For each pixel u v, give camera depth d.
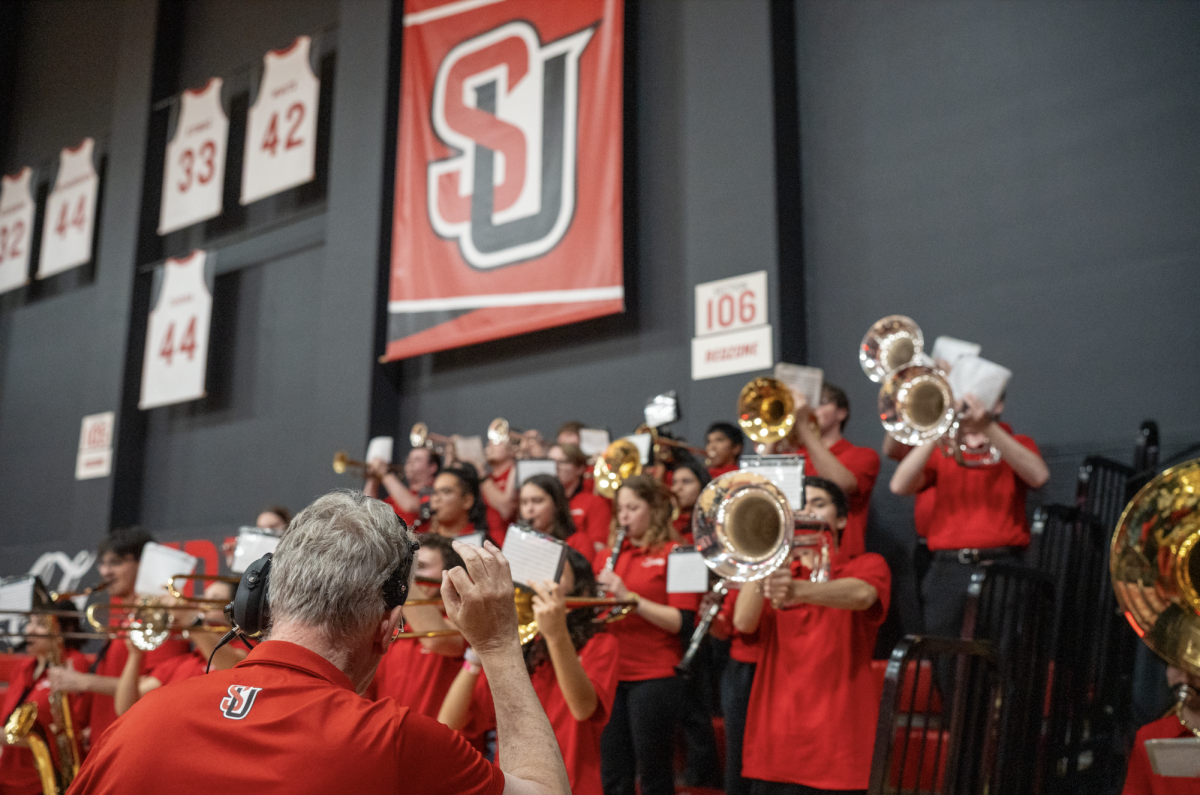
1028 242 5.48
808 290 6.26
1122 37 5.32
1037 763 3.54
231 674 1.37
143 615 3.93
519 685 1.55
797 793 3.19
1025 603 3.62
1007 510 4.29
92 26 12.05
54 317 11.66
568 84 7.24
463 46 7.91
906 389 4.23
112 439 10.06
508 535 3.01
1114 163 5.25
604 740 3.97
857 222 6.14
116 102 10.97
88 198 10.83
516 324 7.16
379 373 8.10
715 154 6.48
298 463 8.93
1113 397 5.05
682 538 4.91
